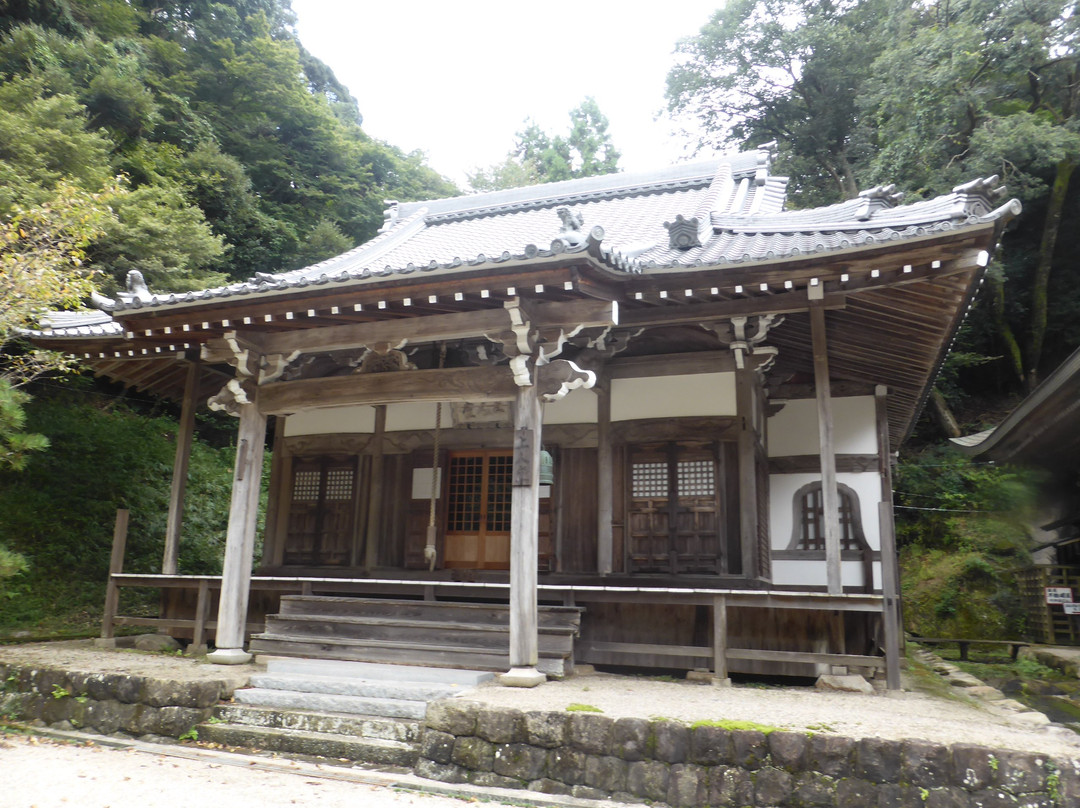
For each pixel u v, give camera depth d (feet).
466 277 21.57
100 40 65.41
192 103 79.05
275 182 84.99
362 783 17.61
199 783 16.90
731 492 27.99
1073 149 66.74
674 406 29.22
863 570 34.19
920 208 24.11
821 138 94.38
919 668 32.30
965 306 26.43
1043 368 83.25
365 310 23.84
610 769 16.63
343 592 31.17
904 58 67.72
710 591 23.73
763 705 19.31
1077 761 14.11
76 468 44.80
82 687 22.08
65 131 48.42
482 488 31.17
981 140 64.34
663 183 46.70
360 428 32.83
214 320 25.22
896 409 41.68
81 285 28.60
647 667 27.30
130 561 43.16
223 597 25.98
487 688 20.84
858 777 15.07
